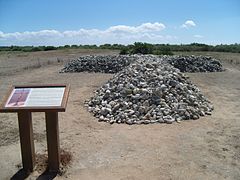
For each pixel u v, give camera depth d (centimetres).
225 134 377
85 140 356
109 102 485
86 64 1066
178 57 1120
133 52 1477
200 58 1139
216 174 272
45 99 265
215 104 545
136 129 392
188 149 328
